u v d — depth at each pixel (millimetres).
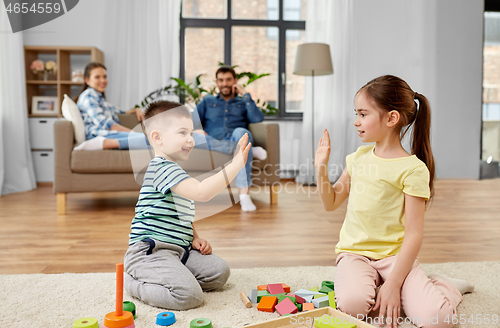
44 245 1735
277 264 1463
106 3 4246
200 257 1167
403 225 1047
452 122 4492
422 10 4461
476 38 4484
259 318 968
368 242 1067
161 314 946
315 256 1571
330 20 4336
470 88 4496
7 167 3547
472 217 2354
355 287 973
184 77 4570
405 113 1031
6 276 1277
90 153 2541
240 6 4590
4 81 3521
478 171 4492
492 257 1547
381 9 4480
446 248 1680
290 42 4656
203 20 4531
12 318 955
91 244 1753
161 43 4223
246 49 4629
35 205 2850
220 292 1152
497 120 4684
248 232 1987
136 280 1104
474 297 1104
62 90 4070
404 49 4512
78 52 4156
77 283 1215
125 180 2607
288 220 2291
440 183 4047
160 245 1107
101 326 907
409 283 952
